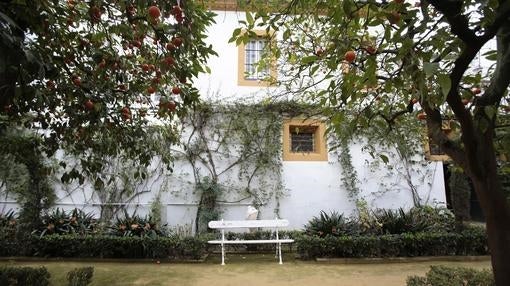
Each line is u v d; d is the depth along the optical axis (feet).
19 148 13.50
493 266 7.66
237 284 16.11
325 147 26.66
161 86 12.12
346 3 6.28
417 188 26.58
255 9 11.64
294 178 26.35
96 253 20.84
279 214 25.81
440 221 23.80
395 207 26.30
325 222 22.39
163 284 16.10
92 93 11.13
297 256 21.29
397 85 6.03
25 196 23.82
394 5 6.11
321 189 26.30
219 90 27.02
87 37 11.10
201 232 24.53
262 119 26.76
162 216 25.34
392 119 9.53
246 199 25.88
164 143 20.48
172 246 20.67
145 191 25.62
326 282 16.40
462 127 7.46
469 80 7.00
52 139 12.53
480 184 7.72
